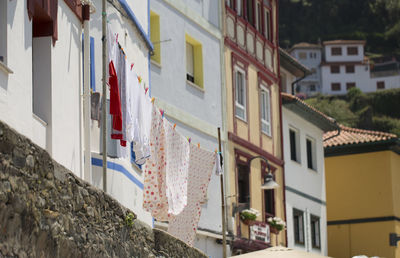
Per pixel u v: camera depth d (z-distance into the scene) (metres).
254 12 34.19
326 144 43.03
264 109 34.41
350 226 42.47
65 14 15.12
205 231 26.91
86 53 16.22
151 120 17.23
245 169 31.44
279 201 34.81
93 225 11.81
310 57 140.75
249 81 32.66
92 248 11.66
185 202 18.23
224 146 29.55
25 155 9.68
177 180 18.00
